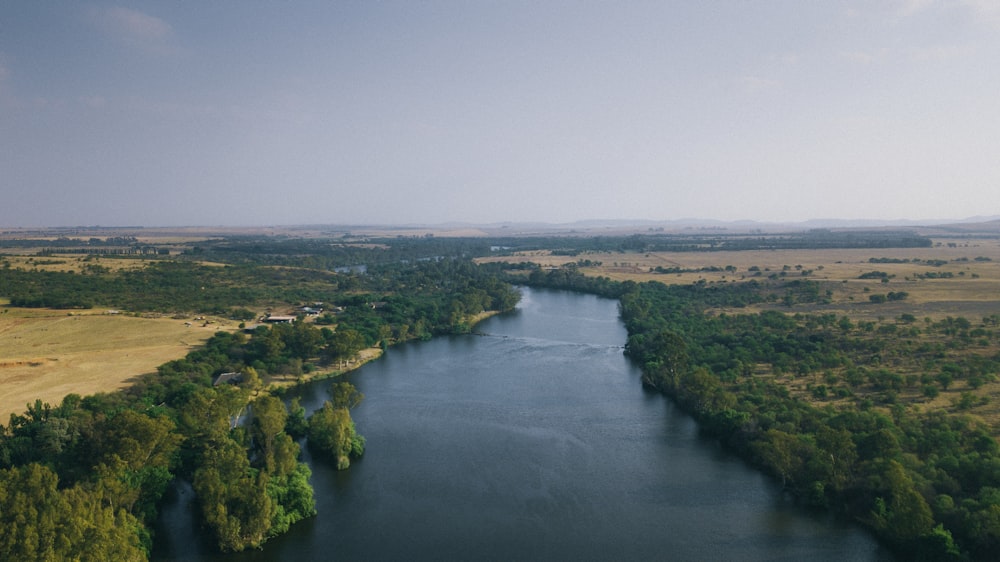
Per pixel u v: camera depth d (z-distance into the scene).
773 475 110.94
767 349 173.62
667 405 151.88
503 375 179.88
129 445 90.06
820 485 99.25
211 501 87.50
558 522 96.75
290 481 100.06
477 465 117.06
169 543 88.69
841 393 135.50
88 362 163.88
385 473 113.56
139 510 88.94
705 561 86.25
